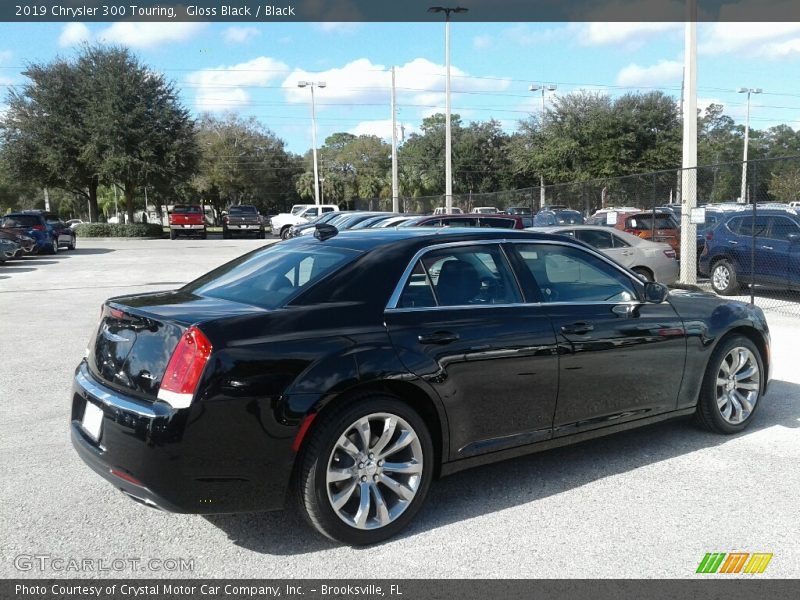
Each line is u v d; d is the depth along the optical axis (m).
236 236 44.47
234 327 3.36
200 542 3.64
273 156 70.50
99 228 41.72
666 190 29.22
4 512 3.97
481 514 3.97
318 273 3.85
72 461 4.76
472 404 3.93
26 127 39.25
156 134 39.38
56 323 10.50
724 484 4.38
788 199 36.75
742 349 5.33
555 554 3.49
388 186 72.75
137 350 3.49
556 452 4.98
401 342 3.69
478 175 76.00
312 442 3.43
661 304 4.93
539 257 4.48
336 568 3.37
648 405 4.78
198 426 3.19
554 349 4.21
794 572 3.32
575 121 47.19
